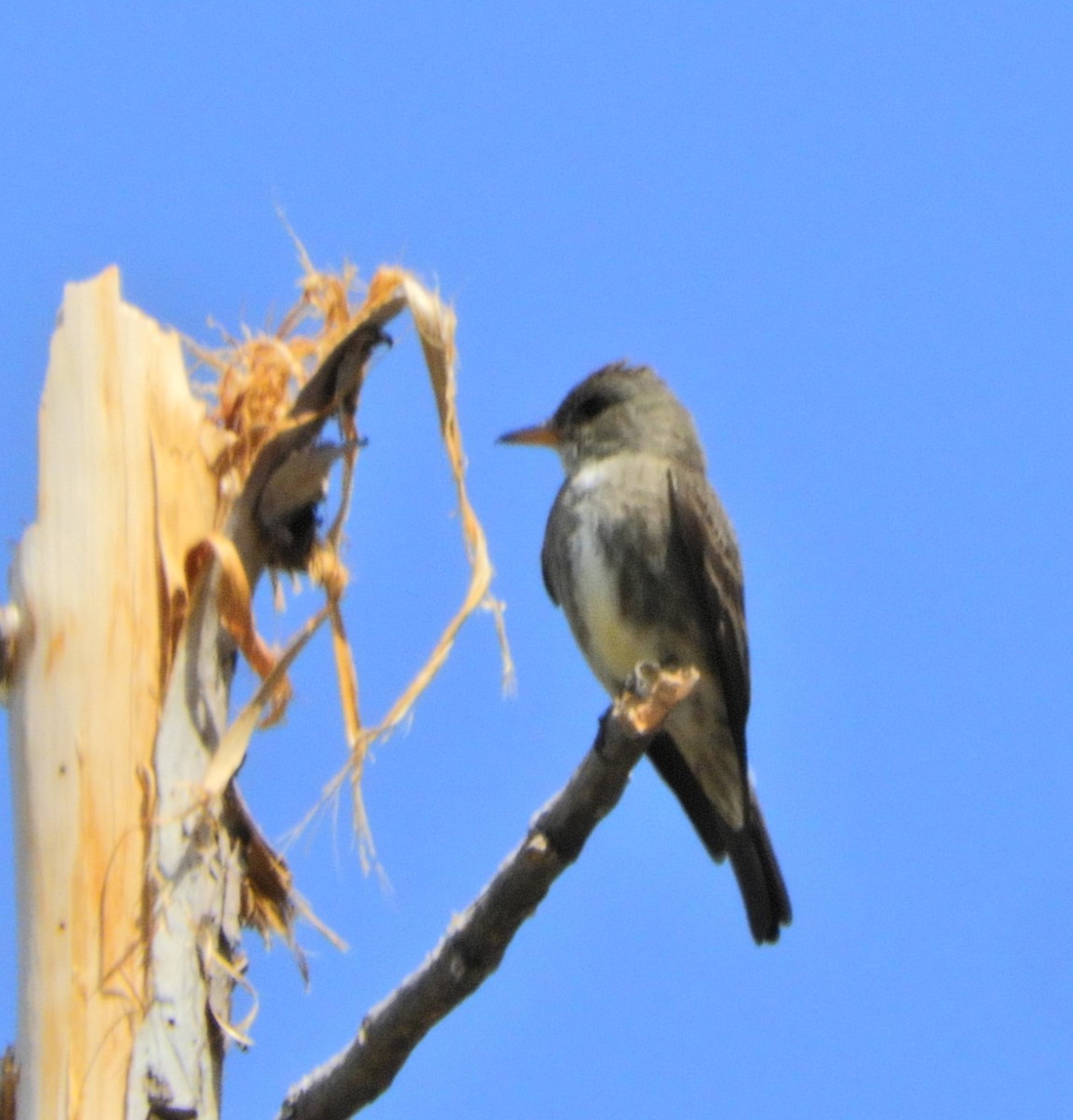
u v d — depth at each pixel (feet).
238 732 22.67
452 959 22.26
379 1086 22.84
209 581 23.31
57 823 21.86
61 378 23.56
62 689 22.36
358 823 22.56
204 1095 21.61
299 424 24.06
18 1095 20.95
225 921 22.52
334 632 24.17
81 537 22.98
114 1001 21.25
